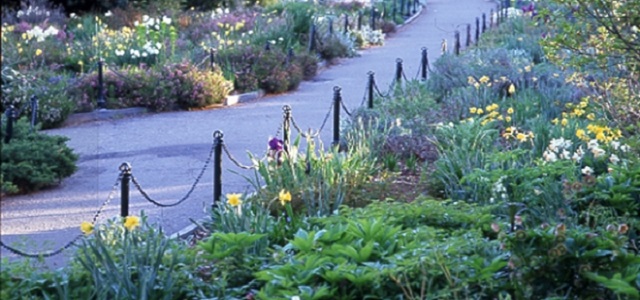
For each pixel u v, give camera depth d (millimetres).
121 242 5605
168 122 14109
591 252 4715
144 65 17250
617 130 7559
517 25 23047
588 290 4691
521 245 4797
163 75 15797
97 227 5957
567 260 4758
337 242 5656
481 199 7461
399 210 6582
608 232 4980
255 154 11281
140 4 26156
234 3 30219
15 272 5242
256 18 24969
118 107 14938
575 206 6641
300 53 20312
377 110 11891
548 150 7691
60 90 13984
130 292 5027
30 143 9180
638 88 7852
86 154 11219
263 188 7785
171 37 19797
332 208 7461
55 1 25109
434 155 10086
